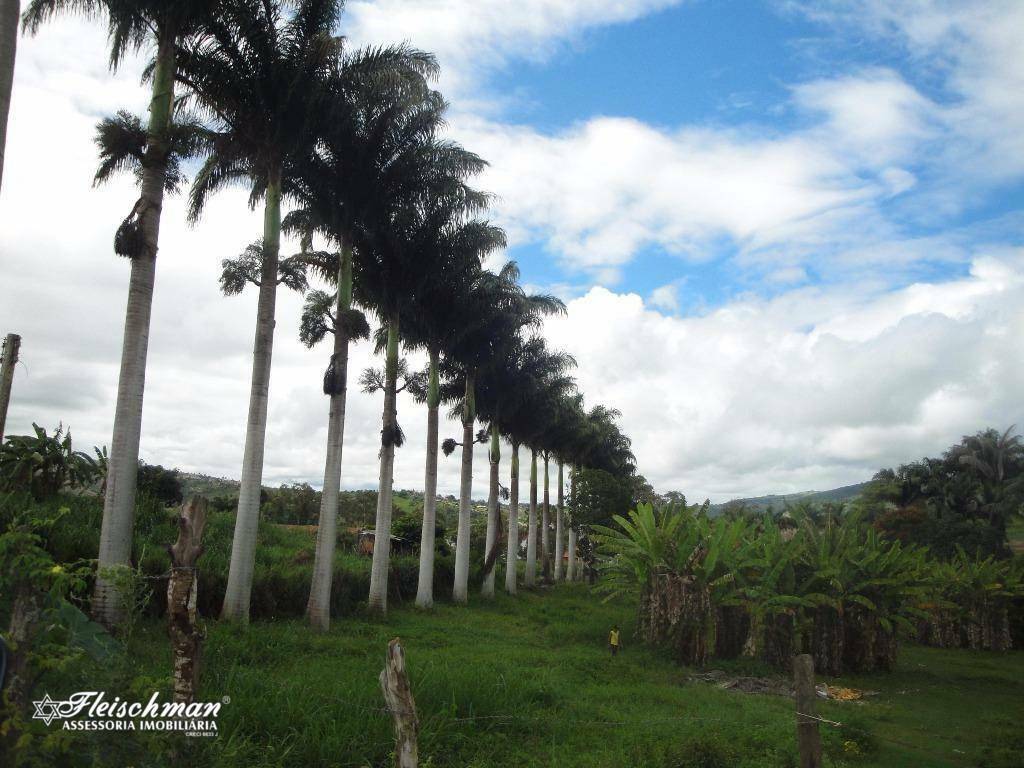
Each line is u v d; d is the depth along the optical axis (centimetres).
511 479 3675
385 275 2130
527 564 4188
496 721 887
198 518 490
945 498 4712
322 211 1883
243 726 688
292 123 1609
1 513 1320
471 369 2920
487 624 2283
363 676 994
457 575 2856
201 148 1588
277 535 2973
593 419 5244
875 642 1964
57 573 369
